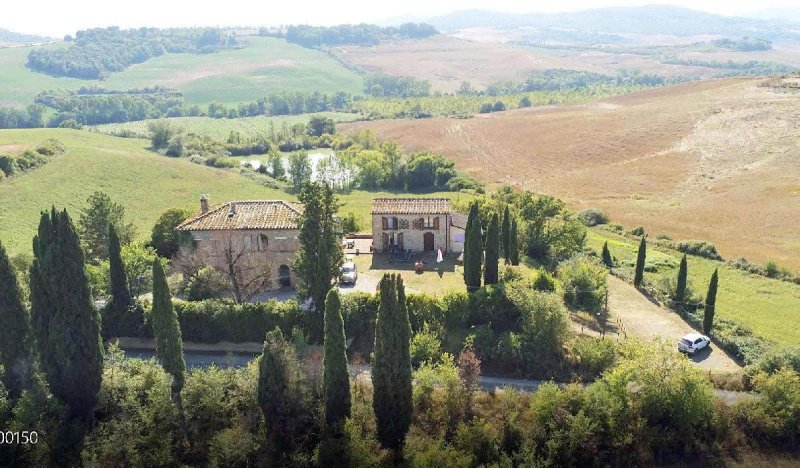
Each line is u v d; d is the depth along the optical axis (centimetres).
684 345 5675
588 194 12950
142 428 4094
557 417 4459
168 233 7450
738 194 11781
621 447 4488
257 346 5631
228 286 6166
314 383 4475
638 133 16862
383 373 4219
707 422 4656
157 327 4375
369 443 4166
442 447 4278
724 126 15988
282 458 4106
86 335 4162
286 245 6600
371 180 15312
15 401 4047
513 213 8156
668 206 11638
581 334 5741
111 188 12306
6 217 10081
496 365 5362
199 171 14462
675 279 6988
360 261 7556
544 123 19662
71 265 4094
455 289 6475
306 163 15562
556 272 7300
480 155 17138
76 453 3931
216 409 4300
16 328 4209
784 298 7269
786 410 4631
